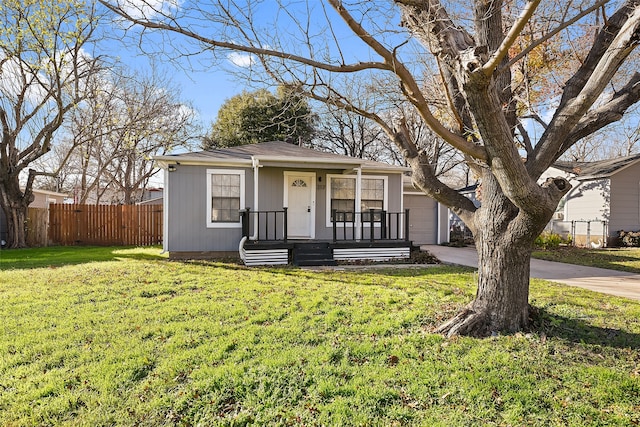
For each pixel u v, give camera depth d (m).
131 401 2.67
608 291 6.05
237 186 10.68
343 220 11.07
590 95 3.21
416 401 2.63
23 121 13.35
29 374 3.04
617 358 3.29
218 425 2.41
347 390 2.75
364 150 25.05
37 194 18.47
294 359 3.24
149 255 10.81
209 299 5.27
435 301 5.05
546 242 13.63
